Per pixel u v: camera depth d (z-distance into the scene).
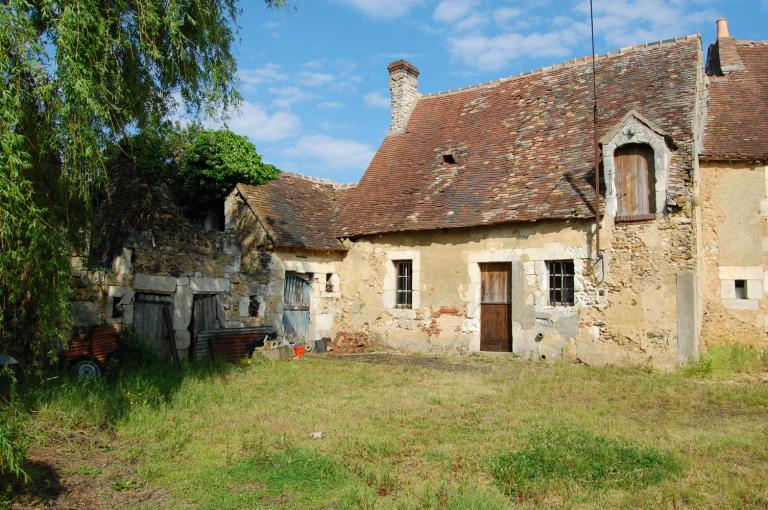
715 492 4.85
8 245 4.83
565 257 12.44
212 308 12.73
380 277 15.33
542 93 15.98
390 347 14.95
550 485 4.94
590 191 12.28
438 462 5.65
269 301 14.09
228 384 9.65
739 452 5.91
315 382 9.95
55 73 5.44
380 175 17.14
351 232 15.73
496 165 14.65
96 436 6.64
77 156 5.73
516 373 10.96
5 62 4.86
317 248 15.13
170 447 6.27
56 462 5.85
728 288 12.66
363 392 9.14
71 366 9.44
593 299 12.05
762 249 12.47
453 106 17.86
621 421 7.12
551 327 12.58
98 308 10.53
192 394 8.60
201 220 16.77
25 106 5.40
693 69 13.22
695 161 11.70
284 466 5.61
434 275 14.41
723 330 12.60
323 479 5.29
